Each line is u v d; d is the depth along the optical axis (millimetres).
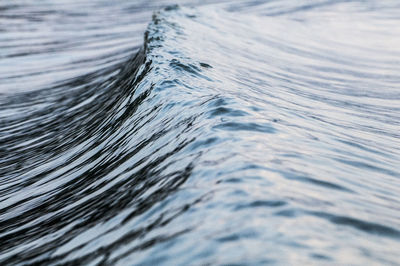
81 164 6840
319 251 2496
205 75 8711
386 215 3201
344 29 26906
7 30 32812
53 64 21484
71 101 13258
